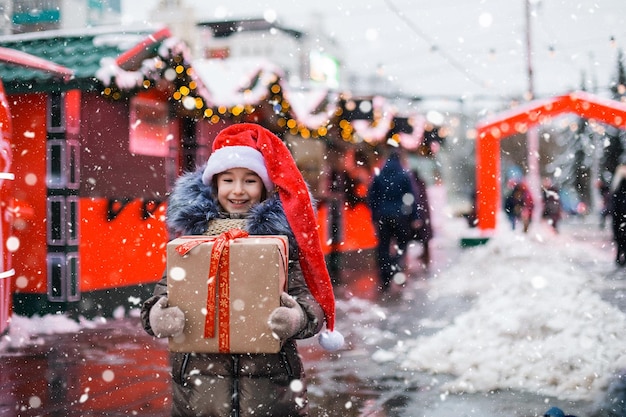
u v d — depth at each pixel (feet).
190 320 9.55
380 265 41.14
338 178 50.83
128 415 16.56
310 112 44.19
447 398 17.81
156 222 33.50
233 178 10.84
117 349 23.94
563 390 18.04
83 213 29.50
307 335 9.96
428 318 29.78
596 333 20.02
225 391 9.95
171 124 34.86
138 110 32.53
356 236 54.85
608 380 17.62
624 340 20.29
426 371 20.49
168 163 34.58
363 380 19.62
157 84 32.50
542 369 18.85
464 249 66.44
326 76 75.20
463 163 160.04
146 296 32.81
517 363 19.20
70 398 18.01
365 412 16.71
